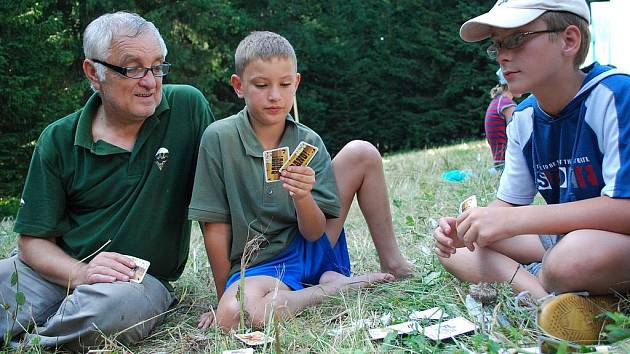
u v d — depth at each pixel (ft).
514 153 9.54
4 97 45.73
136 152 10.03
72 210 10.28
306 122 70.90
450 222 9.30
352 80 73.36
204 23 57.06
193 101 10.62
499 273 9.11
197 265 13.44
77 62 53.06
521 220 8.07
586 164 8.30
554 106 8.56
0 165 47.50
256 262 10.11
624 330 6.89
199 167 10.10
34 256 9.72
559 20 8.13
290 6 69.92
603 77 8.15
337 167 11.03
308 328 8.86
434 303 9.33
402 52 76.13
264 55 9.66
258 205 10.03
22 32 46.34
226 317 9.14
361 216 17.51
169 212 10.36
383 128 74.64
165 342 9.32
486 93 72.28
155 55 9.61
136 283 9.32
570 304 7.47
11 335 9.31
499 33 8.40
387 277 10.53
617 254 7.52
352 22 76.23
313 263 10.42
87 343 9.05
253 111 9.98
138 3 56.08
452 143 68.90
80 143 9.83
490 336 7.71
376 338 8.13
